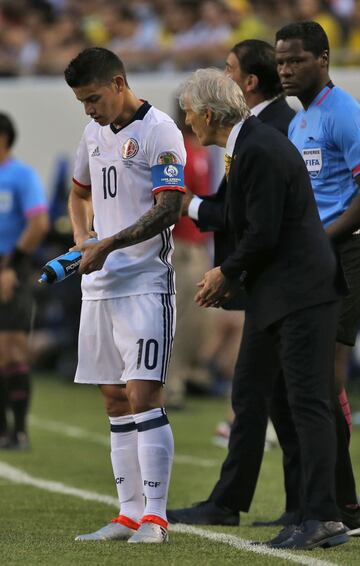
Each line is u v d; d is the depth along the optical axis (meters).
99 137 19.03
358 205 19.52
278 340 18.38
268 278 17.92
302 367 17.69
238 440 21.34
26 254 33.06
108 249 18.02
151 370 18.47
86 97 18.28
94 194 19.22
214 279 17.92
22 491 25.53
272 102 22.22
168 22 54.88
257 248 17.56
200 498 24.91
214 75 18.47
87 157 19.67
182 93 18.66
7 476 27.98
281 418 21.58
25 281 33.12
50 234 48.66
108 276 18.72
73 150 51.84
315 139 20.38
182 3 54.81
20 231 33.41
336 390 20.12
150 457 18.58
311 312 17.67
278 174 17.58
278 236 17.78
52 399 47.38
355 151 19.91
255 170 17.58
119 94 18.47
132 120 18.66
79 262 18.36
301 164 18.02
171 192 18.39
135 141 18.59
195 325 43.66
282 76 20.38
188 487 26.41
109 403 19.36
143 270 18.67
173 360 43.62
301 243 17.80
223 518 21.33
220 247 20.61
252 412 21.28
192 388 48.00
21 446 33.12
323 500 17.66
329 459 17.64
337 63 49.72
